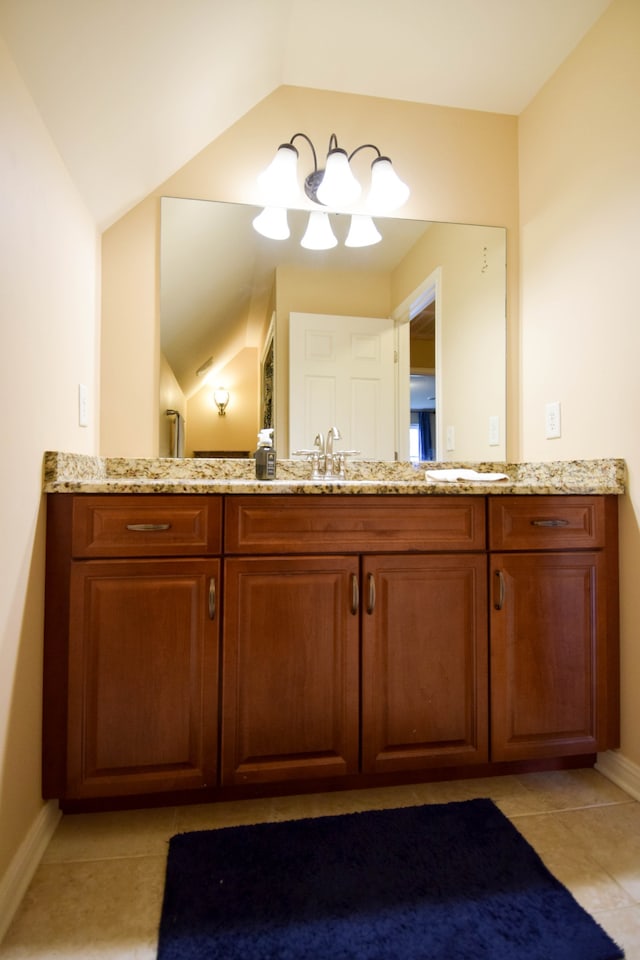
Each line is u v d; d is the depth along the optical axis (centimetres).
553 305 174
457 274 193
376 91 183
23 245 105
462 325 197
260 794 134
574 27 157
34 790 112
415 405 192
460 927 94
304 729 128
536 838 119
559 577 142
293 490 127
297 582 129
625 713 143
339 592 130
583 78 160
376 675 131
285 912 97
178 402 174
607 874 108
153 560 123
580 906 99
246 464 177
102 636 120
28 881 104
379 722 132
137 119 136
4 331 97
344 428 188
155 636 122
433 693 134
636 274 140
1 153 95
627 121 143
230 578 125
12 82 99
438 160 191
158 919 96
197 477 173
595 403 155
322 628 129
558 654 141
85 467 141
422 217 191
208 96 153
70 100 115
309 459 183
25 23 96
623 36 144
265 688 127
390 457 190
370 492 131
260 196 180
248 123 179
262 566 127
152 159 157
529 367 188
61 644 118
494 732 137
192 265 175
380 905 99
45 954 89
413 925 95
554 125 174
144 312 171
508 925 95
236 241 180
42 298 116
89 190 146
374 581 132
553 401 174
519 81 179
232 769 125
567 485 141
